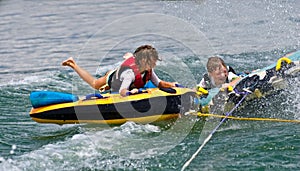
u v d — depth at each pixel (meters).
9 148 17.62
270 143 17.25
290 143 17.19
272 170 15.38
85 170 15.83
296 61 20.98
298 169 15.34
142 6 43.59
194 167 15.84
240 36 32.94
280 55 28.61
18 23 40.53
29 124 20.16
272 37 32.41
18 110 21.83
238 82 20.30
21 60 30.53
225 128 18.94
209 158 16.42
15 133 19.12
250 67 26.52
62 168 15.93
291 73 20.56
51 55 31.30
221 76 20.41
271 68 20.77
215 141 17.75
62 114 19.33
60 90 24.38
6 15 43.59
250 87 19.94
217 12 40.00
